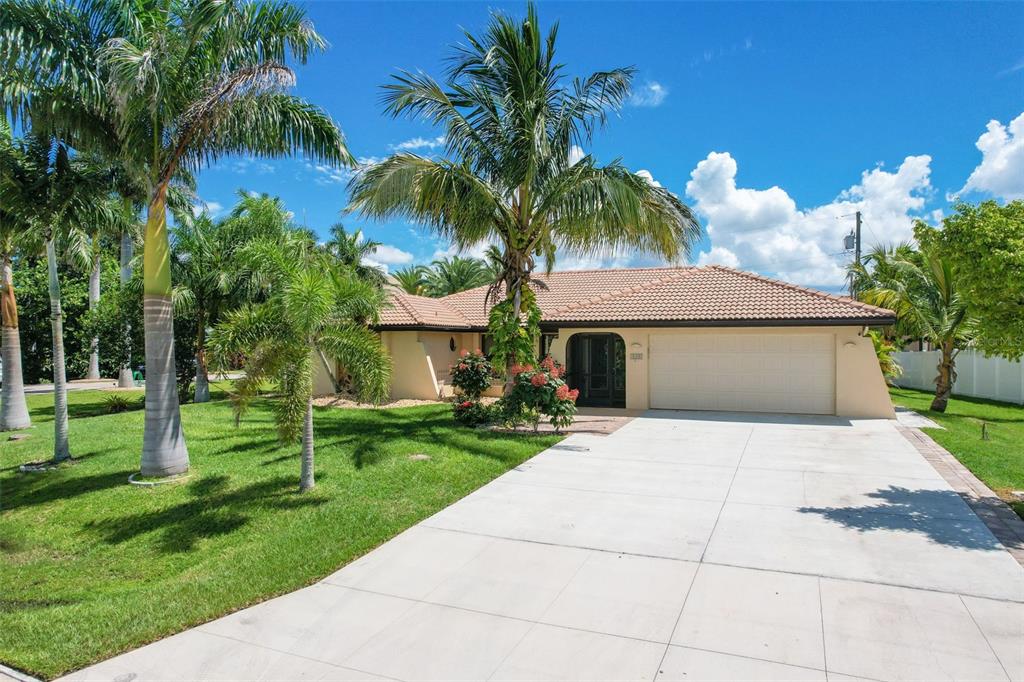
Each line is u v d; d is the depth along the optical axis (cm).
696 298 1736
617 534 663
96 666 427
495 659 418
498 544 639
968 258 716
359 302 859
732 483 878
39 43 852
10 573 621
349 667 414
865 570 550
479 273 4200
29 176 1074
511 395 1320
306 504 785
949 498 784
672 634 444
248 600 523
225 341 775
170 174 937
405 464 982
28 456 1127
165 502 815
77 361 3184
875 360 1554
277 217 2016
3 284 1453
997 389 2155
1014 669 388
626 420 1520
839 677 383
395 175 1216
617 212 1202
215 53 930
